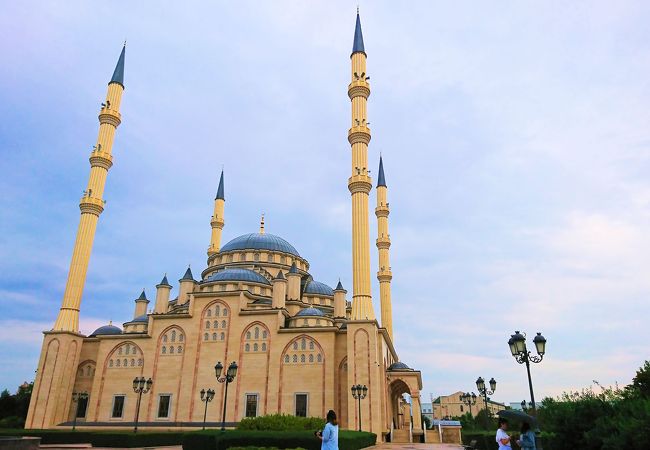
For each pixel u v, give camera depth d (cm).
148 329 7025
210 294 7019
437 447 4959
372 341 5869
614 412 2355
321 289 8662
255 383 6450
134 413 6600
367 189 6738
